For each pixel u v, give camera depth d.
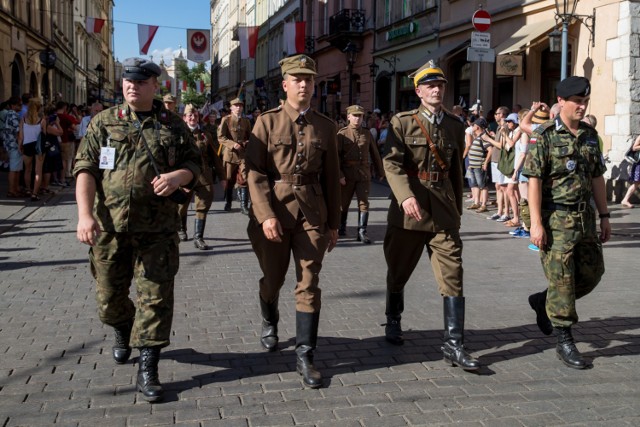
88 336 5.08
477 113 13.57
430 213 4.59
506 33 18.48
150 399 3.89
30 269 7.41
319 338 5.12
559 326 4.59
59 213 11.80
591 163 4.57
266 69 52.66
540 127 4.62
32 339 5.00
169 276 4.04
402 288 4.97
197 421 3.67
